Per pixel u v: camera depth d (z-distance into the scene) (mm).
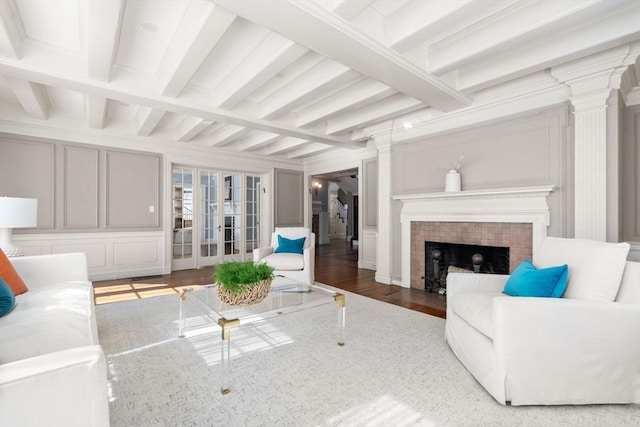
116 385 1745
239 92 3105
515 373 1539
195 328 2635
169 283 4406
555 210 2936
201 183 5875
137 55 2789
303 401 1603
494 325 1596
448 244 4043
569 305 1536
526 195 3092
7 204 2592
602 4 1850
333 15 1940
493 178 3377
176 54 2561
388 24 2266
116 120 4664
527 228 3129
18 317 1468
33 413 691
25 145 4059
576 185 2756
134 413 1495
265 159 6531
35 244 4125
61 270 2316
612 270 1612
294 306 2162
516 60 2648
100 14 1923
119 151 4770
